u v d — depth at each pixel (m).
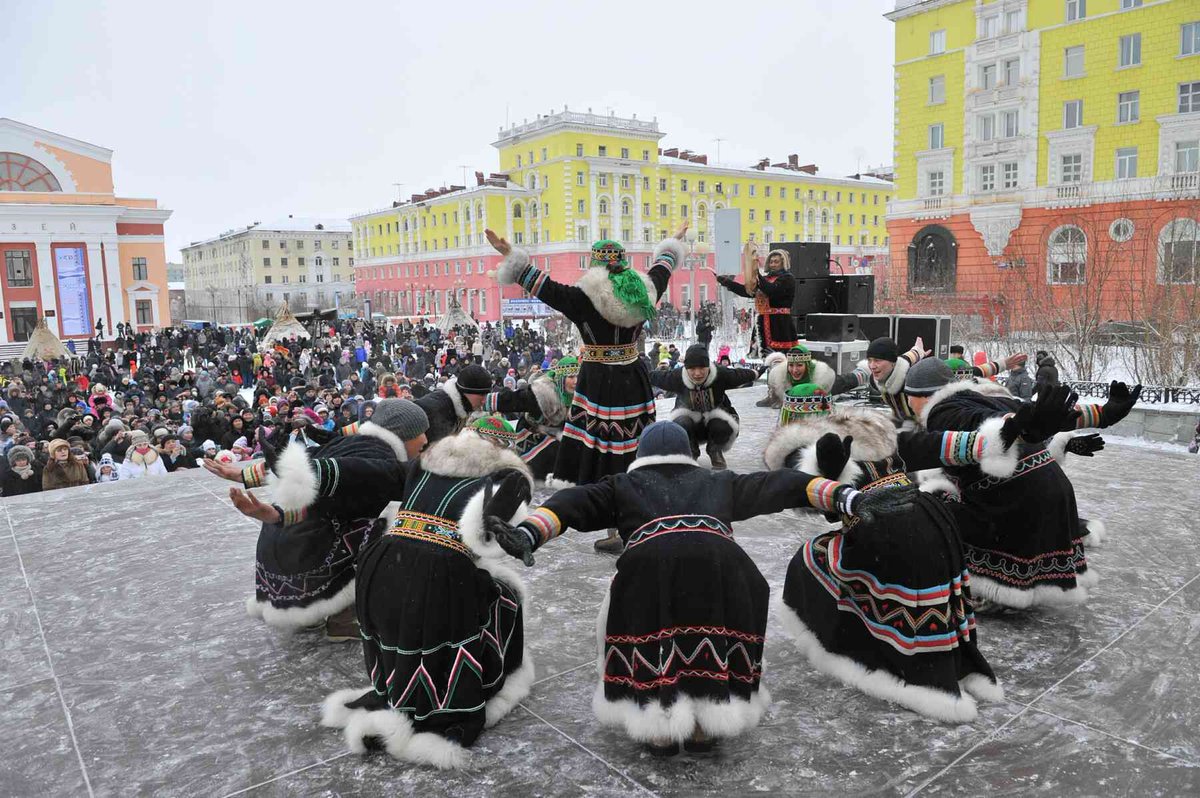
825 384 6.31
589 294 4.51
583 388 4.77
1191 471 7.14
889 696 3.20
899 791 2.68
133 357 32.53
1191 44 29.83
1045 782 2.72
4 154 53.22
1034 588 3.90
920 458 3.55
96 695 3.47
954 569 3.16
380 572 2.97
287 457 3.15
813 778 2.76
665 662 2.75
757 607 2.90
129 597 4.59
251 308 92.25
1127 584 4.48
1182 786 2.69
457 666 2.94
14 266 52.25
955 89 35.97
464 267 73.00
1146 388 11.23
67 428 12.07
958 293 25.77
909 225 37.94
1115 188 30.56
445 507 3.00
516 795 2.71
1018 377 13.02
